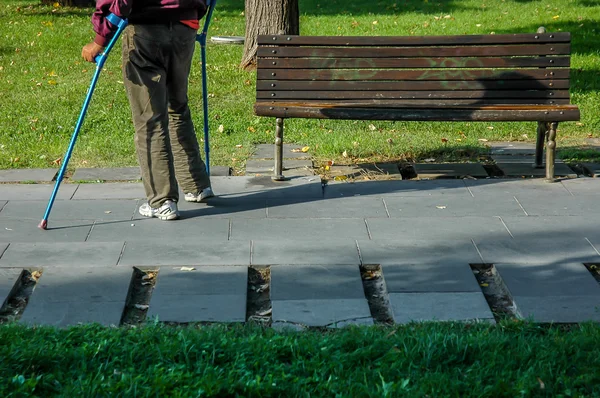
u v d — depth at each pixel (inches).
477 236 185.6
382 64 235.8
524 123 303.7
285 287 157.2
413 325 138.3
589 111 319.6
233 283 159.3
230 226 194.9
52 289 156.3
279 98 238.4
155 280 163.5
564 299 150.7
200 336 129.0
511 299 153.3
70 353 123.6
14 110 317.4
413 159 259.0
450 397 112.3
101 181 235.6
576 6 690.8
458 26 601.3
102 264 168.9
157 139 195.2
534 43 232.8
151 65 190.4
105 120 306.0
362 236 187.2
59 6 706.8
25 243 181.0
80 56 450.9
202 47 213.5
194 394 111.6
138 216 202.2
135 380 115.0
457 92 236.2
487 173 242.2
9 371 118.0
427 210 206.1
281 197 218.5
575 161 252.1
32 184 231.8
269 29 396.5
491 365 120.6
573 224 193.2
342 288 156.9
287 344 126.6
